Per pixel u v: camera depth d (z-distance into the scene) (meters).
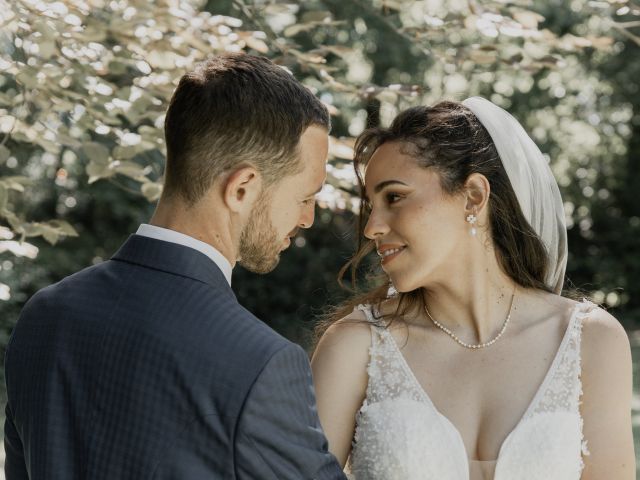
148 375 1.54
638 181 14.28
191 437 1.51
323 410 2.28
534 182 2.36
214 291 1.62
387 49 11.47
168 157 1.70
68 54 3.24
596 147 14.23
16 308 9.33
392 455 2.18
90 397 1.57
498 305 2.34
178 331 1.56
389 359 2.29
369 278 2.55
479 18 3.59
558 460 2.15
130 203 11.32
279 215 1.73
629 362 2.27
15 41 3.23
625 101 13.68
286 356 1.56
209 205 1.67
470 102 2.33
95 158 3.30
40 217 11.41
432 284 2.33
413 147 2.21
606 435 2.22
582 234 14.55
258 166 1.67
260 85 1.69
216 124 1.65
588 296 2.63
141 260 1.65
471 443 2.21
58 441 1.57
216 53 3.49
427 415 2.21
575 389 2.23
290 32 3.71
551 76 13.05
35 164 10.91
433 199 2.21
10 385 1.69
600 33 12.09
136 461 1.51
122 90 3.32
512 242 2.32
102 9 3.58
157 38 3.37
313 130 1.75
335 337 2.34
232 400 1.51
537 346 2.29
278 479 1.53
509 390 2.24
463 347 2.31
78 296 1.66
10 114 3.42
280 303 11.82
